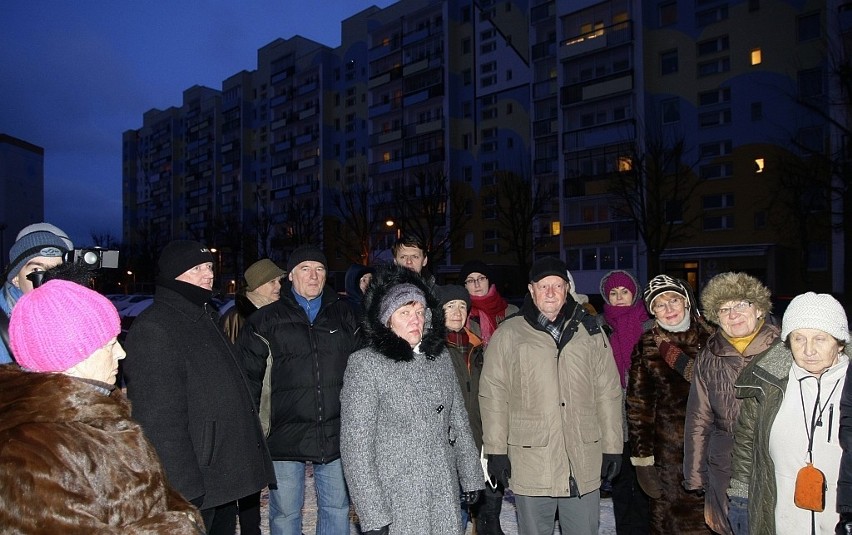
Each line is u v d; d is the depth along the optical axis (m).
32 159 36.53
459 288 3.81
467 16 41.34
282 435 3.43
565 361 3.18
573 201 33.38
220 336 2.94
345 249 48.25
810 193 22.62
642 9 30.48
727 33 27.91
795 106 25.66
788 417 2.51
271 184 58.97
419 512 2.52
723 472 2.84
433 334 2.78
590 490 3.12
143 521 1.53
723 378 2.87
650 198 26.88
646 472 3.24
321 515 3.56
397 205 39.38
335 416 3.49
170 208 75.88
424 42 43.97
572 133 33.28
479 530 3.76
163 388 2.55
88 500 1.41
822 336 2.38
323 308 3.64
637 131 30.12
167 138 77.81
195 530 1.62
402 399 2.60
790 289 25.59
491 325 4.26
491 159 39.41
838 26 21.53
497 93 38.94
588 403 3.18
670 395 3.24
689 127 29.09
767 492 2.57
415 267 4.30
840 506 2.23
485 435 3.21
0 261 32.91
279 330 3.46
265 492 5.09
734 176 27.42
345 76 51.75
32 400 1.44
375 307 2.70
